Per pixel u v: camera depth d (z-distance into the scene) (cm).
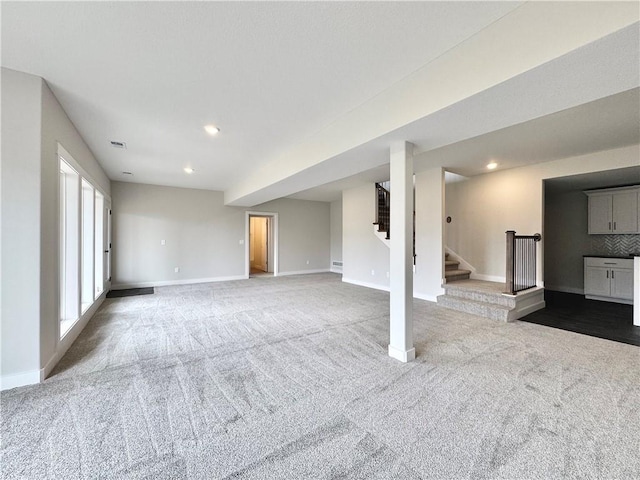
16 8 155
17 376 220
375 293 598
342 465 146
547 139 354
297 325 378
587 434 168
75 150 325
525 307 429
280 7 155
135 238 652
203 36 180
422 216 536
